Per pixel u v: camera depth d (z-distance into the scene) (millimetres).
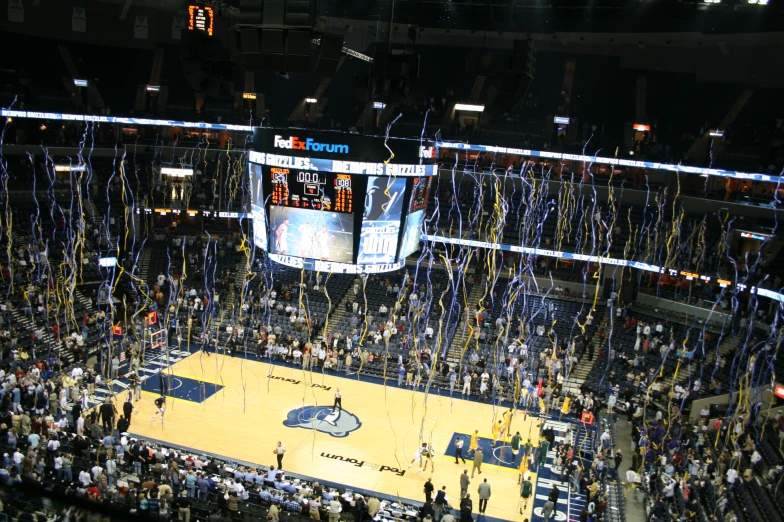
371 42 47812
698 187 39438
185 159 44625
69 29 45719
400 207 19266
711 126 42219
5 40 43500
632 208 39500
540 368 31641
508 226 39406
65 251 34750
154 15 48656
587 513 20406
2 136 38281
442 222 40188
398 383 31562
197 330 35156
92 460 20328
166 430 25031
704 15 35156
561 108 45250
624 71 47062
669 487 21031
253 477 20500
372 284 37594
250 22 12164
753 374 27125
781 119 39500
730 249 35000
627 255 36219
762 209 33688
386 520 19078
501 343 33344
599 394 30484
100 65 47562
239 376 31141
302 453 24078
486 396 30688
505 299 36594
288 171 18594
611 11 37156
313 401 28875
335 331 34406
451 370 31516
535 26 41094
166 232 41500
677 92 45344
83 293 35031
